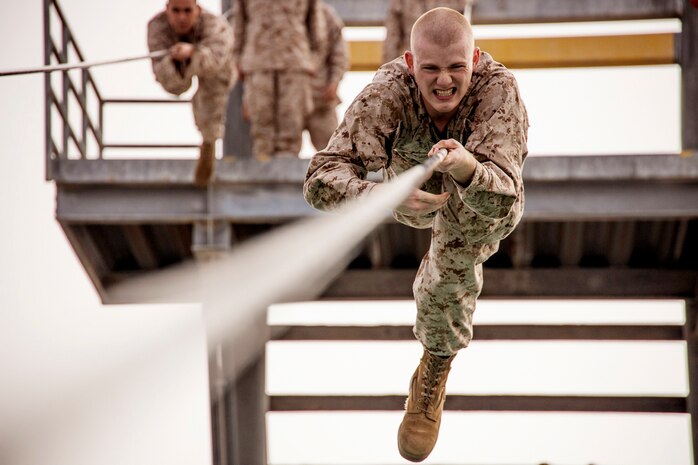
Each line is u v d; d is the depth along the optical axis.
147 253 11.49
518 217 4.65
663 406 11.91
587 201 10.38
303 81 11.24
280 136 11.21
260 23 11.23
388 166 4.52
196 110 9.80
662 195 10.36
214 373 11.24
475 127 4.41
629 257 11.40
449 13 4.34
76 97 11.20
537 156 10.32
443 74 4.28
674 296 11.48
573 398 11.87
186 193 10.58
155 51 9.54
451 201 4.67
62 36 10.89
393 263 11.61
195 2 9.42
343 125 4.44
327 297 11.63
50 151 10.45
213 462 11.25
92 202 10.62
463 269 4.87
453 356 5.29
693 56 11.91
